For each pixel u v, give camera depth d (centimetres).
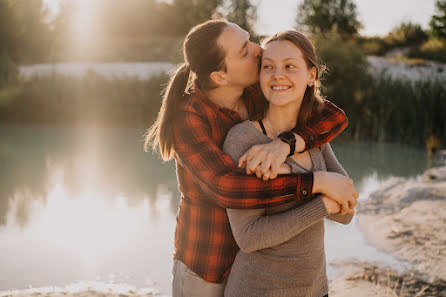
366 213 583
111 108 1603
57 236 503
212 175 153
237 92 180
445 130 1308
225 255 173
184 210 180
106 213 589
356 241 477
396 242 466
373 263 413
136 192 697
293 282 152
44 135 1326
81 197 670
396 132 1336
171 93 175
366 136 1370
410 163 989
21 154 1026
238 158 158
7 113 1633
